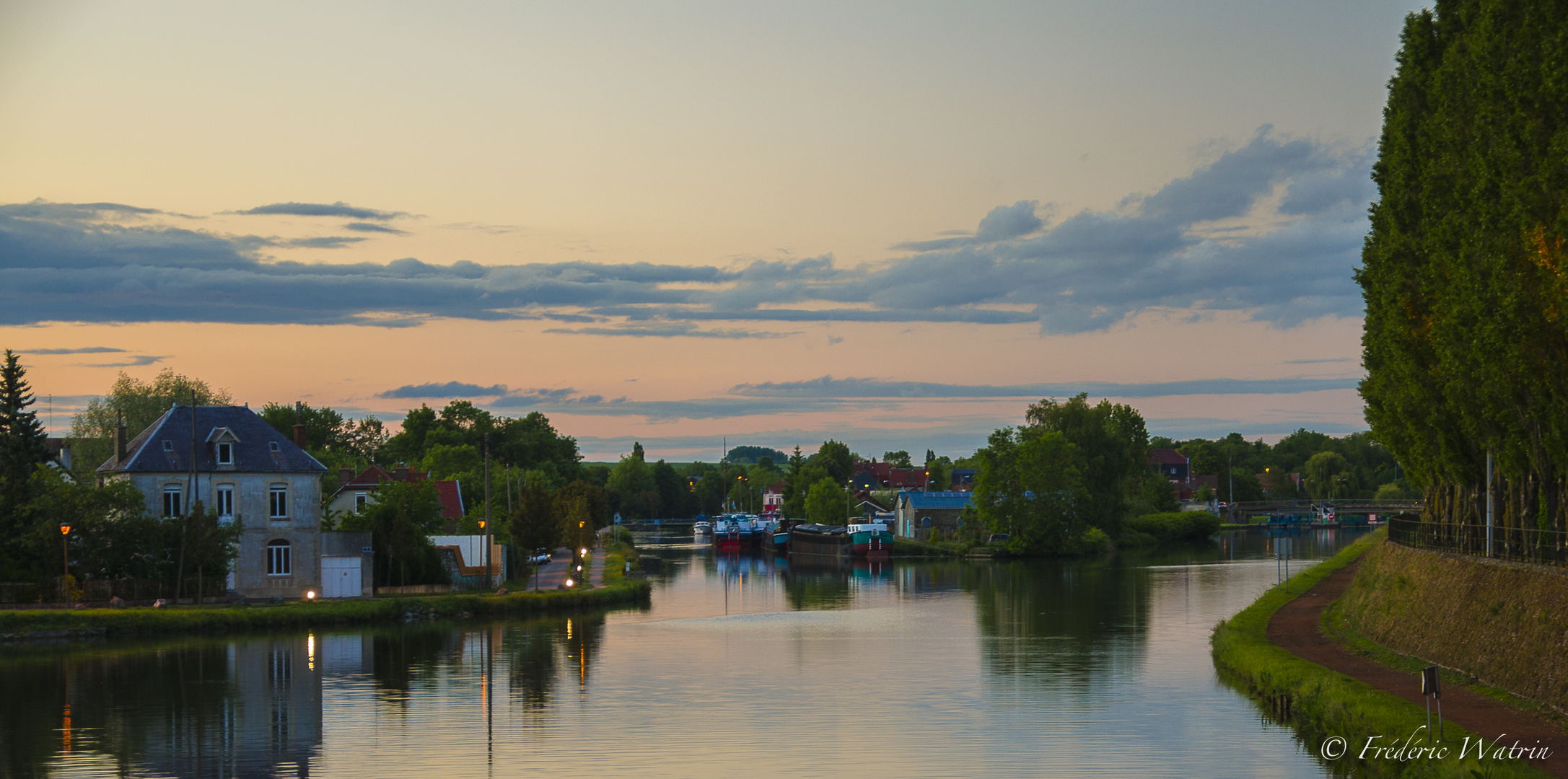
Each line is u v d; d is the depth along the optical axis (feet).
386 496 354.95
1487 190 150.00
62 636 242.58
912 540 597.11
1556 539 146.30
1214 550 559.38
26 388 328.90
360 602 280.72
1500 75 148.15
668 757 144.77
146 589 272.10
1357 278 215.10
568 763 141.90
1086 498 538.06
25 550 266.57
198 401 503.20
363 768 140.36
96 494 269.03
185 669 210.38
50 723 165.17
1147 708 170.09
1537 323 135.13
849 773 136.15
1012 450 541.34
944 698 180.96
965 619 289.74
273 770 139.33
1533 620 139.13
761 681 199.00
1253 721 159.84
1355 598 221.05
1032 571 451.53
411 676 204.74
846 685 194.49
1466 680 148.36
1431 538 196.44
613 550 548.72
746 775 136.26
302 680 199.52
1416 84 189.47
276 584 293.02
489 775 137.18
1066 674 200.85
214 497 289.53
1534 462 152.76
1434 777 107.65
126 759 145.28
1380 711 131.54
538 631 266.98
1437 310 165.58
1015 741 150.71
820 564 524.52
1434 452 192.54
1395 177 191.21
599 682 197.67
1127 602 319.06
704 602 340.39
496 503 482.28
